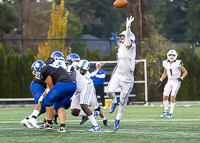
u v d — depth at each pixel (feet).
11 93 168.55
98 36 176.96
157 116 93.50
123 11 178.91
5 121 82.58
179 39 179.93
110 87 59.36
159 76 172.86
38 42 172.65
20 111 124.67
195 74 178.60
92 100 66.33
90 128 64.75
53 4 174.70
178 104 161.58
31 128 63.98
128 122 75.97
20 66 169.99
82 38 176.04
